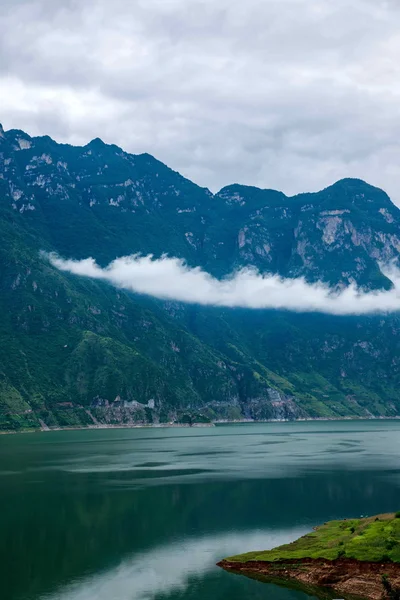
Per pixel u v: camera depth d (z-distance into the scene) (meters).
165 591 101.06
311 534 128.38
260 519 145.75
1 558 118.00
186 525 141.25
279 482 196.75
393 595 95.25
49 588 102.75
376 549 107.44
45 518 148.25
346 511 152.25
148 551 121.94
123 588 102.62
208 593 100.06
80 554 120.38
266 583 104.44
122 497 173.38
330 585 102.25
